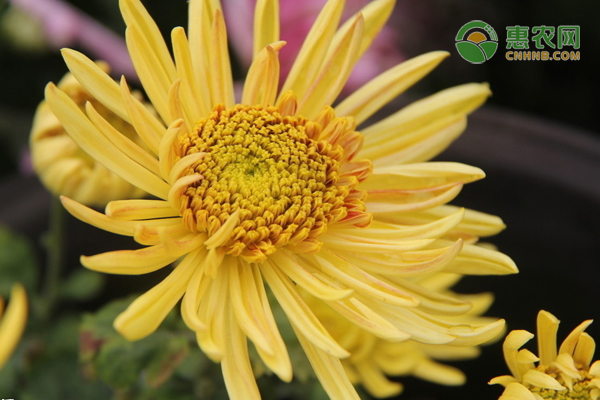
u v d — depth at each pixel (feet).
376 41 1.42
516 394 0.95
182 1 1.51
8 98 1.54
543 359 0.97
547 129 1.30
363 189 1.02
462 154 1.28
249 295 0.97
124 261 0.92
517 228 1.27
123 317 0.91
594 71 1.65
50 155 1.04
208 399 1.11
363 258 0.98
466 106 1.03
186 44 0.97
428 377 1.17
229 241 0.97
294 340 1.12
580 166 1.27
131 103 0.95
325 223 0.98
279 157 0.99
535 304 1.26
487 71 1.64
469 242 1.01
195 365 1.11
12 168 1.56
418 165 1.00
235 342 0.95
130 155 0.96
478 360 1.25
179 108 0.96
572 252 1.26
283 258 0.98
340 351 0.91
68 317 1.22
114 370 1.07
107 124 0.95
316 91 1.01
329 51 1.01
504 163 1.28
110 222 0.93
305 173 0.98
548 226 1.27
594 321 1.24
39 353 1.19
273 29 1.01
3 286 1.19
